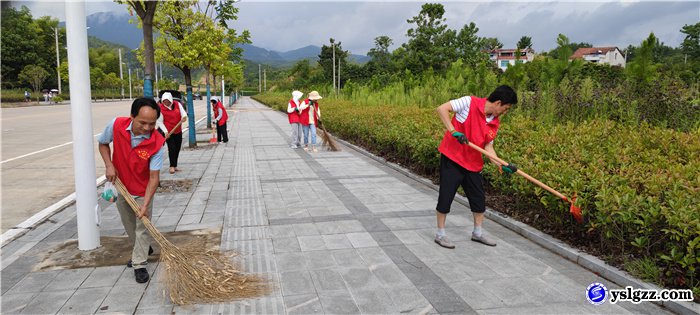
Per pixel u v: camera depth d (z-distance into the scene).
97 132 14.91
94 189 4.04
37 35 56.59
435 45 37.44
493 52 64.56
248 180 7.11
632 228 3.45
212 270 3.33
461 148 3.99
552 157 5.14
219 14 11.06
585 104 7.93
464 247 4.14
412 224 4.83
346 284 3.38
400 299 3.15
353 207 5.49
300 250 4.06
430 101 14.08
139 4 6.81
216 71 18.66
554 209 4.19
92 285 3.36
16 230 4.67
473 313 2.96
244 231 4.59
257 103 50.62
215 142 11.91
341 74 52.19
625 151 4.80
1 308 3.03
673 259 3.06
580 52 68.75
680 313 2.93
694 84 8.96
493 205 5.29
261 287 3.31
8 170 8.24
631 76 8.73
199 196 6.06
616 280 3.39
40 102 42.19
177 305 3.07
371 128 9.66
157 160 3.39
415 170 7.54
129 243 4.21
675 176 3.80
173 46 10.63
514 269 3.66
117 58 84.81
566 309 3.02
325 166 8.39
